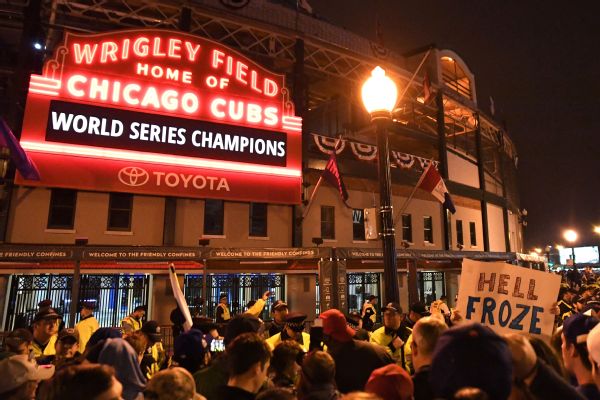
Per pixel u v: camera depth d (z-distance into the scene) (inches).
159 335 254.5
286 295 739.4
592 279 1140.5
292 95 885.2
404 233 933.8
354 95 1047.0
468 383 78.6
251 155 730.8
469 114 1284.4
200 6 775.7
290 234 770.2
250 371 133.0
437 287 992.2
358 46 960.3
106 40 660.7
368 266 773.3
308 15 978.7
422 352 127.0
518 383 96.9
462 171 1143.6
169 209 679.1
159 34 695.7
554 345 169.5
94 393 90.6
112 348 147.6
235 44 943.7
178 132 681.6
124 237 650.2
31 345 216.1
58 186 600.4
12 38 727.1
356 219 864.9
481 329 85.1
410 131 1005.8
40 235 602.2
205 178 689.6
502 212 1306.6
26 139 593.9
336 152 848.3
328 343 182.9
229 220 724.7
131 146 648.4
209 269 628.1
